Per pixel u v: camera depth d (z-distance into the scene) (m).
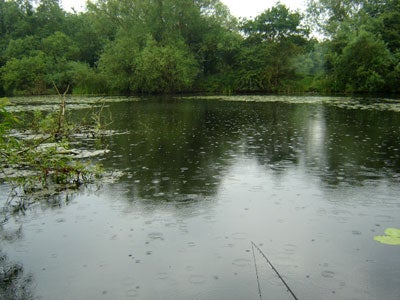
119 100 26.94
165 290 2.86
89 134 10.52
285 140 9.23
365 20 35.88
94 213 4.43
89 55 52.09
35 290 2.90
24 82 43.59
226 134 10.34
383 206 4.54
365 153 7.54
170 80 36.38
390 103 20.47
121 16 40.81
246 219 4.18
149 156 7.53
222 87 40.84
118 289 2.88
